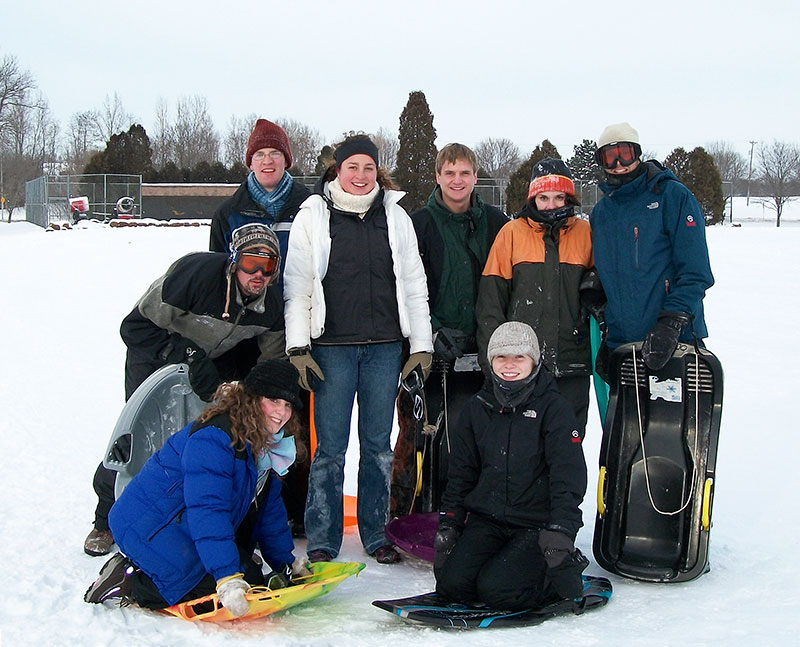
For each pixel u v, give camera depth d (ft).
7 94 201.57
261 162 12.98
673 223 11.61
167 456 9.68
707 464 11.09
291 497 12.98
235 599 8.82
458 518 10.83
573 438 10.28
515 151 258.78
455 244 12.90
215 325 11.37
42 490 14.85
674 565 11.03
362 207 11.71
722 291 45.03
